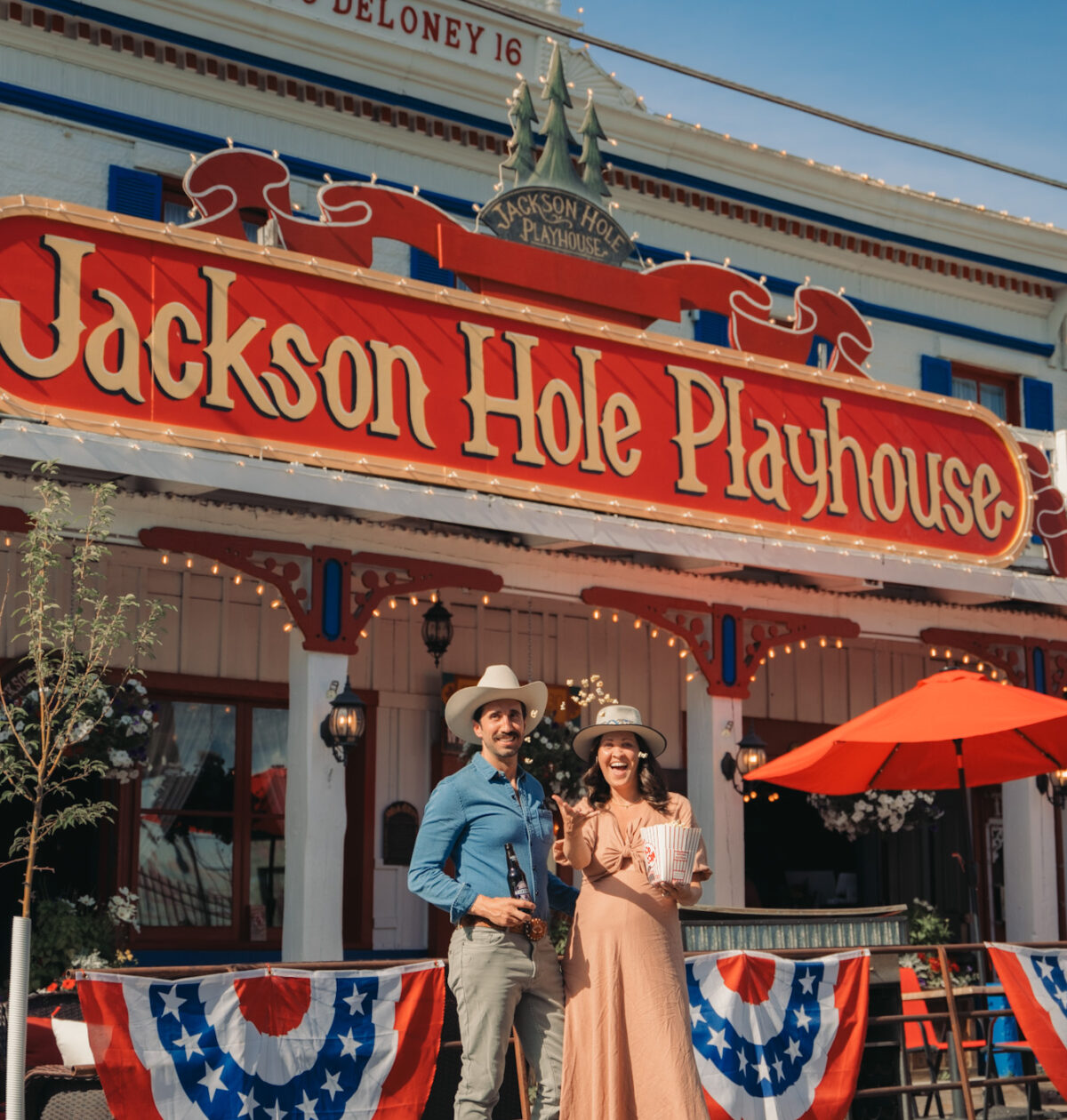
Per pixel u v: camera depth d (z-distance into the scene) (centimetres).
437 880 584
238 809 1251
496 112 1421
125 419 893
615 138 1483
